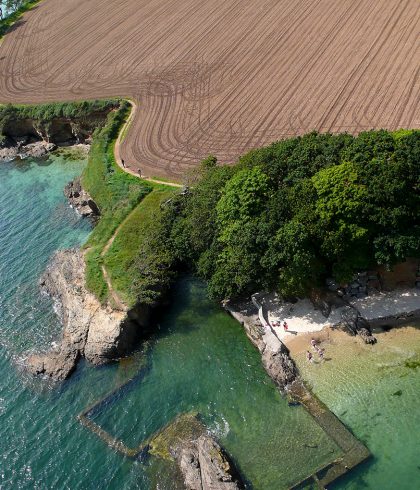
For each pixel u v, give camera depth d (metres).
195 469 43.94
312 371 50.31
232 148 79.62
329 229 51.69
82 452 47.94
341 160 53.88
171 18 118.50
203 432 47.66
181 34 111.50
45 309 63.84
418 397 46.59
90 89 102.44
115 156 84.69
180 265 64.50
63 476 46.31
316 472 42.78
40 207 82.19
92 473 46.12
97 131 92.44
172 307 60.78
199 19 114.94
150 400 51.38
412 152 50.66
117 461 46.69
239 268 54.62
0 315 64.06
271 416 47.88
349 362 50.38
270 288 55.94
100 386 53.72
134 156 83.56
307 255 51.69
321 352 51.53
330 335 52.91
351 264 53.50
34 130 99.38
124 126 90.88
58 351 57.72
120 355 56.31
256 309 57.22
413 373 48.47
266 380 51.09
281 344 52.22
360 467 42.66
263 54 98.44
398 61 87.31
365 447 43.72
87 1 138.00
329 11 105.19
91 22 126.69
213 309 59.50
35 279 68.50
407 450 43.22
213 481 42.53
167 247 63.28
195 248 60.84
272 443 45.72
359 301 55.28
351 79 86.31
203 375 52.75
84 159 91.94
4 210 82.88
